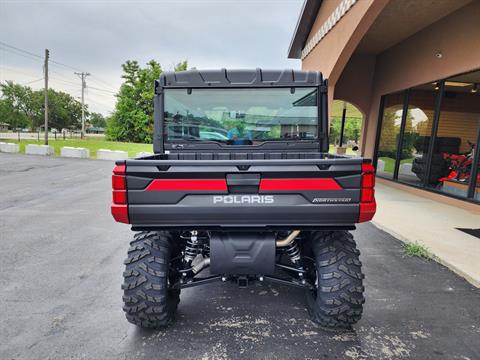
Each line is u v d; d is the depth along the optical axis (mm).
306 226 2184
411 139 8875
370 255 4117
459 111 7055
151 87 43094
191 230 2207
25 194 7809
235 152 3256
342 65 7914
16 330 2494
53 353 2236
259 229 2197
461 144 7035
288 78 3129
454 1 6512
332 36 8125
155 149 3260
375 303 2943
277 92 3158
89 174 11055
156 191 2080
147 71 43500
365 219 2111
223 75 3119
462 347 2352
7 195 7676
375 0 5629
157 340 2396
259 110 3188
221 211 2102
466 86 6871
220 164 2055
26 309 2793
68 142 31562
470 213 6133
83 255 4035
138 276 2295
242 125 3213
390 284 3322
